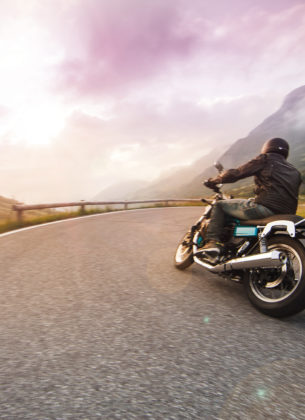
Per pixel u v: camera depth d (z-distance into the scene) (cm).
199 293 353
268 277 307
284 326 273
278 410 163
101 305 308
